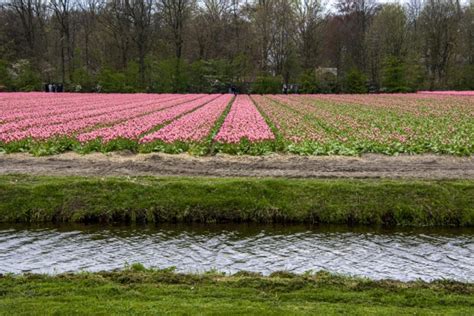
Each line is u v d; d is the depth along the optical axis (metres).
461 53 89.31
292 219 13.37
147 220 13.42
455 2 93.62
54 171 16.45
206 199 13.73
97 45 93.00
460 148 19.70
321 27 95.31
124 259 10.50
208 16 96.81
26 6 86.62
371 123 30.25
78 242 11.70
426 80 89.81
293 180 14.79
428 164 17.69
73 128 24.08
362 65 95.56
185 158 18.34
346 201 13.66
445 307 7.40
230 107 43.66
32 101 48.00
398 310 7.12
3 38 84.94
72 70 85.69
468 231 12.74
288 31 95.00
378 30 91.81
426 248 11.36
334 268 10.02
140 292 7.83
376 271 9.86
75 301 7.33
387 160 18.45
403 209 13.34
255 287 8.17
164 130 23.34
